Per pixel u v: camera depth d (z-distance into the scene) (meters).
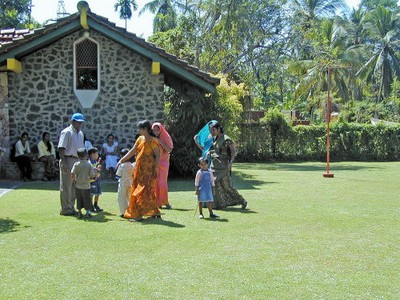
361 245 7.24
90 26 15.02
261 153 28.36
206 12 29.45
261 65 29.42
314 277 5.75
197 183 9.23
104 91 16.20
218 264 6.22
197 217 9.30
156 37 29.19
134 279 5.65
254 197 12.09
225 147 10.21
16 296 5.12
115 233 7.88
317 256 6.63
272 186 14.59
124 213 9.39
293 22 29.12
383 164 25.48
